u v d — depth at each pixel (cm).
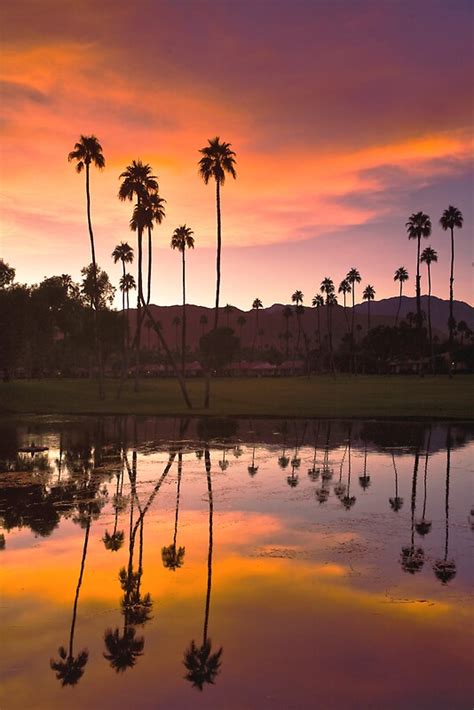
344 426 3497
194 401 5475
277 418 4006
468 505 1509
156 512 1445
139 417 4159
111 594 913
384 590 915
